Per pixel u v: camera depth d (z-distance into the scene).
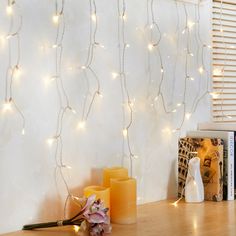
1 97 1.29
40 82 1.37
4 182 1.30
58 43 1.41
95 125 1.52
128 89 1.62
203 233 1.30
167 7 1.74
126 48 1.61
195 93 1.86
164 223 1.41
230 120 2.00
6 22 1.29
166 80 1.75
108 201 1.39
